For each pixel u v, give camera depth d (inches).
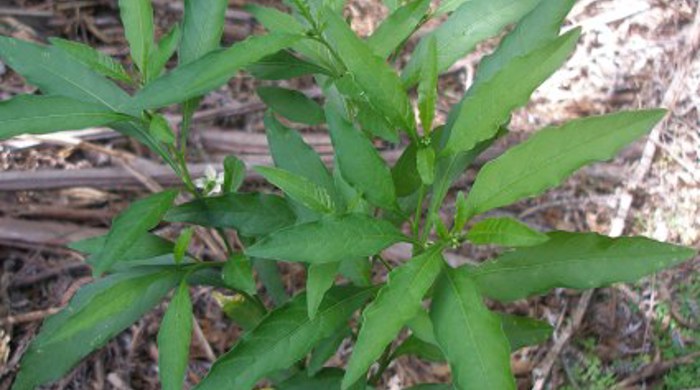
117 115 12.8
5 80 25.2
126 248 12.0
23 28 26.2
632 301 20.6
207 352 20.5
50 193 23.0
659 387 19.4
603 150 10.2
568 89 24.6
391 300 10.4
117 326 13.9
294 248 10.7
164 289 14.0
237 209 13.7
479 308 10.6
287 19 13.6
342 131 11.5
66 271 21.7
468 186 23.2
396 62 25.5
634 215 22.1
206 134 24.2
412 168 13.1
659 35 25.0
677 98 23.5
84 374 20.1
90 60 13.0
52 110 12.5
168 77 11.3
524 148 10.5
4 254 21.9
